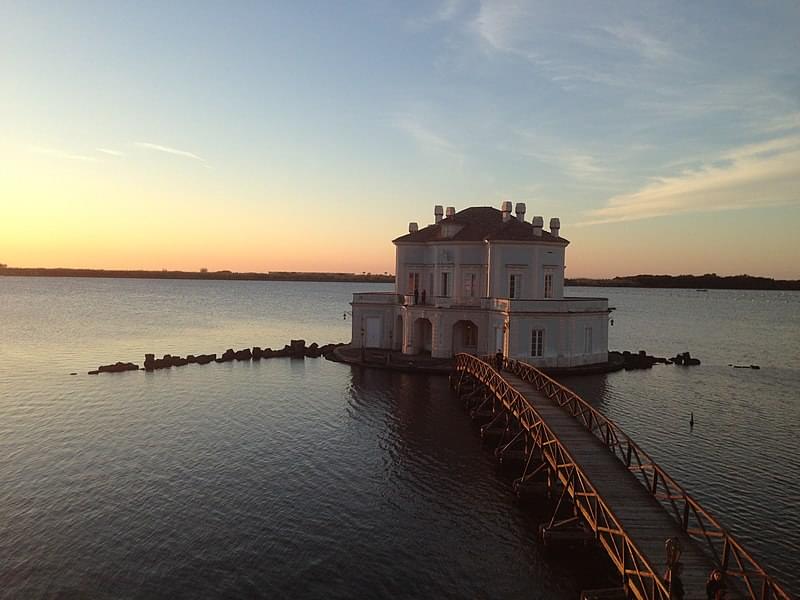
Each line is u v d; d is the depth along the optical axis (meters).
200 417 40.25
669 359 67.62
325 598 19.08
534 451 29.78
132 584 19.80
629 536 17.48
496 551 21.88
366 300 67.06
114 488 27.64
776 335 110.00
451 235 62.25
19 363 62.28
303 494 27.05
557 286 61.06
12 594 19.16
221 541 22.67
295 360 64.94
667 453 32.81
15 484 28.09
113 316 127.06
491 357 49.91
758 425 39.03
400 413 41.12
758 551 21.64
